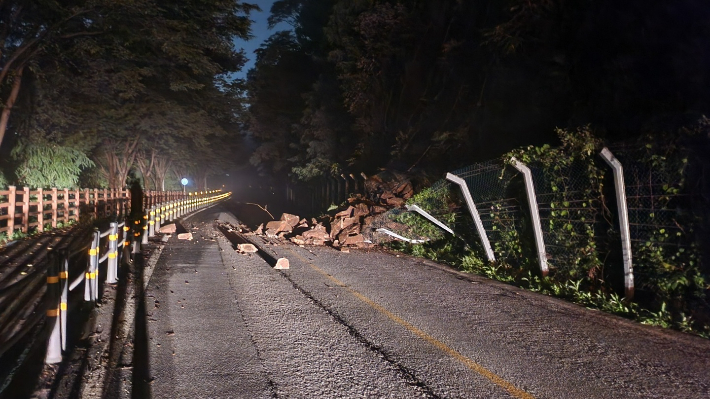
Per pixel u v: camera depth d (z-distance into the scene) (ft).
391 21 78.07
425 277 37.60
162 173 175.83
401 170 75.97
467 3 69.15
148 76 93.20
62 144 82.69
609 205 32.63
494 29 54.19
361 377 17.75
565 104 49.14
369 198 73.82
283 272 37.68
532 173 38.52
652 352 21.36
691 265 27.35
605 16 42.29
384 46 82.74
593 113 42.47
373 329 23.40
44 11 59.41
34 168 77.41
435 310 27.37
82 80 78.43
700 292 27.14
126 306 26.58
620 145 31.89
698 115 29.94
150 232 60.54
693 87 35.06
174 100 108.06
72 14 59.77
